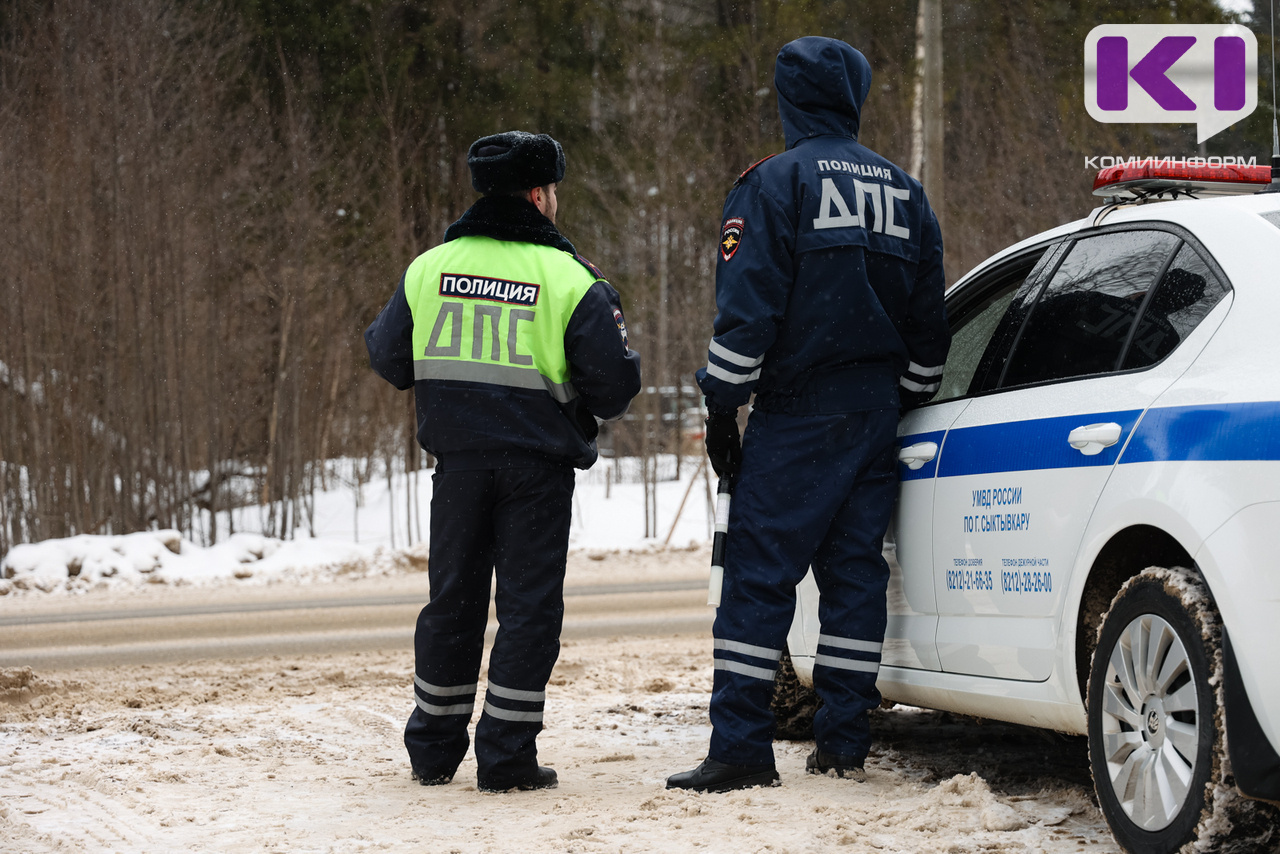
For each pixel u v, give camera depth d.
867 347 5.43
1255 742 3.59
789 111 5.67
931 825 4.56
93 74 21.14
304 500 23.58
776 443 5.43
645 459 22.22
